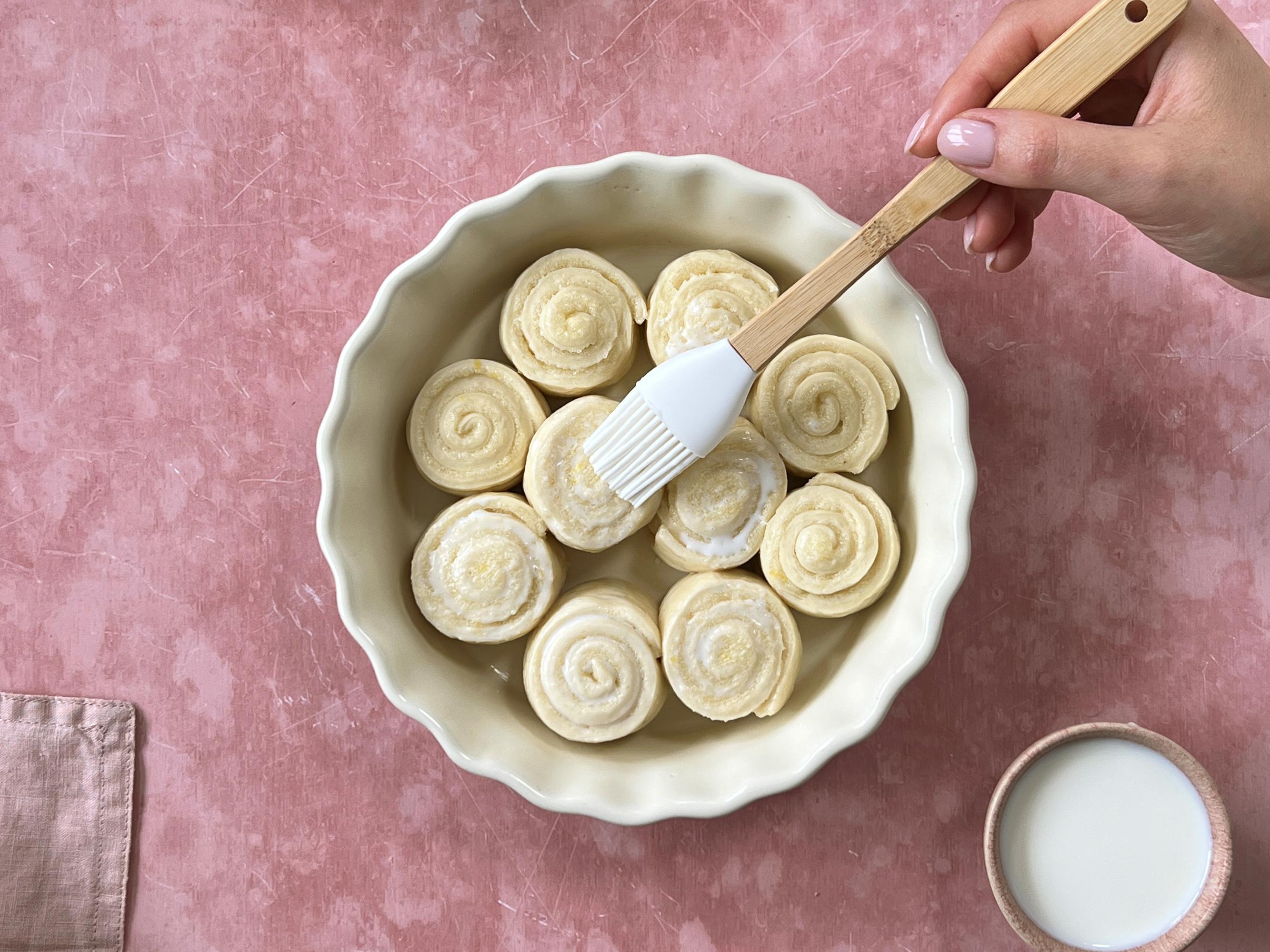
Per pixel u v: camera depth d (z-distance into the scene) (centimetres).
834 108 53
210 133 53
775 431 48
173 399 54
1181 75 42
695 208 48
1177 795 51
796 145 53
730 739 49
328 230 53
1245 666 53
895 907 54
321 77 53
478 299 51
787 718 49
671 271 49
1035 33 46
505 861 54
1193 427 53
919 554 48
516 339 49
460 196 53
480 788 54
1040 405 53
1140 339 53
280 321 54
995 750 53
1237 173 41
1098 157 39
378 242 53
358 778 54
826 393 48
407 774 54
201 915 54
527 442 49
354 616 46
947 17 53
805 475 49
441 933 54
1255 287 49
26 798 54
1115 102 48
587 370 49
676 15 53
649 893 54
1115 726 49
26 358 54
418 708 46
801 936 54
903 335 47
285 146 53
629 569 51
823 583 48
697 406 43
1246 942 53
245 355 54
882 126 53
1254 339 53
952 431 46
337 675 54
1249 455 53
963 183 41
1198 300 53
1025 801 52
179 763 54
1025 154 39
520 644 51
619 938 54
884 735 54
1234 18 52
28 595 54
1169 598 53
